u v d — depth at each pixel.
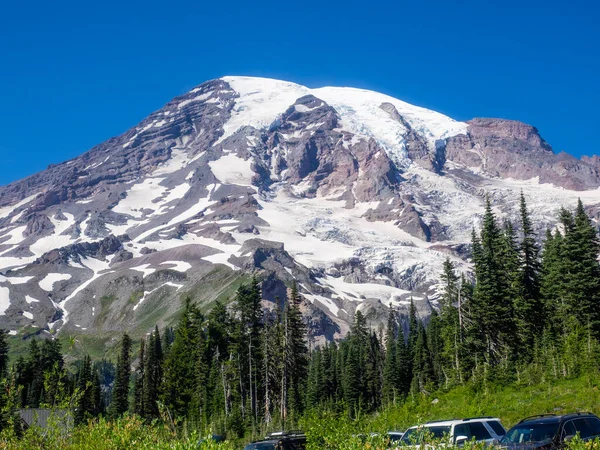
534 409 44.09
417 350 105.75
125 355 105.06
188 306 103.88
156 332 108.06
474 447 15.89
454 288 84.56
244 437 75.50
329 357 116.00
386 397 98.81
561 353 59.81
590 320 69.88
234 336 97.25
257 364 97.31
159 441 17.17
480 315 73.50
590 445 15.98
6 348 107.12
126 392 103.00
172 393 96.50
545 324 74.12
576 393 45.84
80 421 19.89
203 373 95.75
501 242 77.25
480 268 75.38
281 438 24.44
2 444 17.98
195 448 16.08
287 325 95.94
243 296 99.56
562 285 71.81
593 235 72.12
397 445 16.62
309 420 26.83
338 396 101.75
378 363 114.44
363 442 17.45
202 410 90.38
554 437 20.06
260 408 98.06
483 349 72.88
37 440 17.91
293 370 95.25
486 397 54.03
